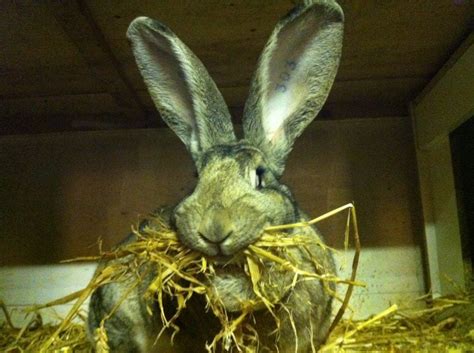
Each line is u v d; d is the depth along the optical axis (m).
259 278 0.38
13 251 0.78
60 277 0.77
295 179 0.76
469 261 0.67
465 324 0.59
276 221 0.40
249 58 0.63
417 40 0.60
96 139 0.79
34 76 0.65
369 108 0.76
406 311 0.69
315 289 0.45
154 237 0.41
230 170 0.39
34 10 0.51
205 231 0.36
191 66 0.46
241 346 0.40
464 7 0.53
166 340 0.46
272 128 0.49
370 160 0.76
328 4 0.44
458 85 0.60
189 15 0.54
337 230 0.74
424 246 0.73
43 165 0.80
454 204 0.68
